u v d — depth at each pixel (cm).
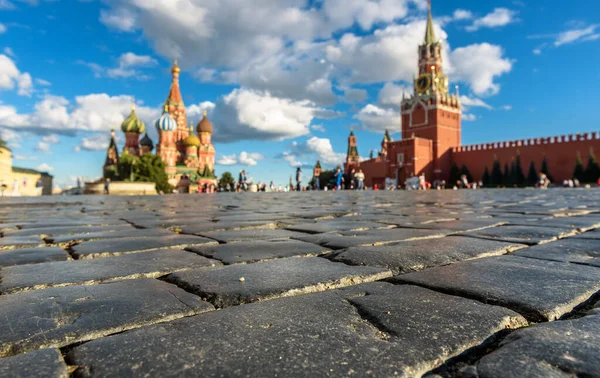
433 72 7512
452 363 108
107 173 8081
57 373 102
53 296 171
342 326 132
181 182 7450
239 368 103
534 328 129
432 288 179
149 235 390
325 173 8925
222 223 502
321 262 241
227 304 160
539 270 212
